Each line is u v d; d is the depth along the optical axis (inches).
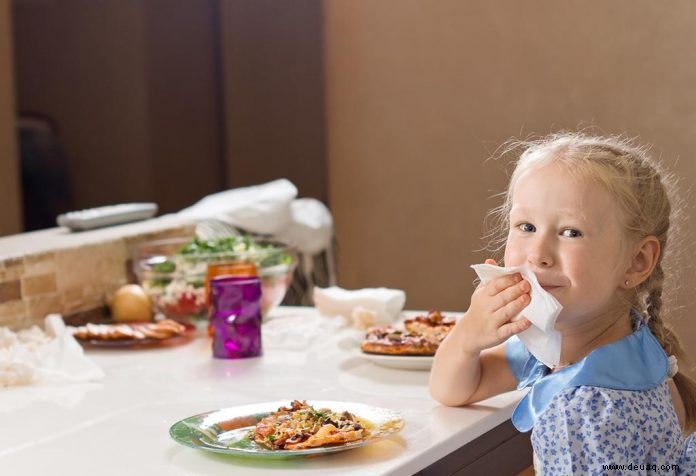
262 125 182.2
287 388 62.7
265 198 112.1
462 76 157.2
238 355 71.7
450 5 157.1
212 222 105.6
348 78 167.5
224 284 71.6
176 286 81.7
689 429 53.3
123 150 242.5
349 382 64.0
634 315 51.1
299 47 176.2
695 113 140.4
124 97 239.8
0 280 75.6
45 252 79.7
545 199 48.8
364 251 168.9
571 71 148.7
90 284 84.7
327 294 83.3
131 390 63.0
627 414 45.7
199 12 222.8
